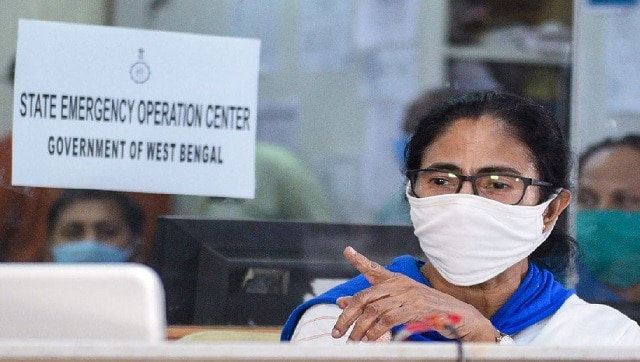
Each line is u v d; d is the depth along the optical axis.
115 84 5.93
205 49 6.03
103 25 5.93
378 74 6.47
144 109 5.96
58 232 5.93
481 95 4.95
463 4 6.71
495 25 6.77
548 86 6.81
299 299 5.96
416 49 6.62
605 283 7.06
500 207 4.67
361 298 4.52
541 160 4.82
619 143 7.20
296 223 5.96
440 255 4.77
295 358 2.68
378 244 6.11
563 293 5.06
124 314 2.79
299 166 6.33
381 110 6.51
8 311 2.79
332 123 6.40
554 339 4.86
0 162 5.85
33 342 2.63
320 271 5.99
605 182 7.14
